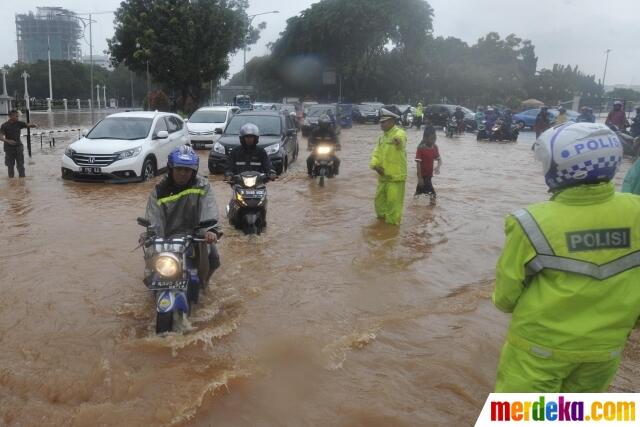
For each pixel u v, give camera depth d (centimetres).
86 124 3412
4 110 3800
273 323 489
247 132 773
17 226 812
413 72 5625
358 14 5291
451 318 504
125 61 3697
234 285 580
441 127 3503
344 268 640
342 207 975
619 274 236
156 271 441
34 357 423
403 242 754
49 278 595
